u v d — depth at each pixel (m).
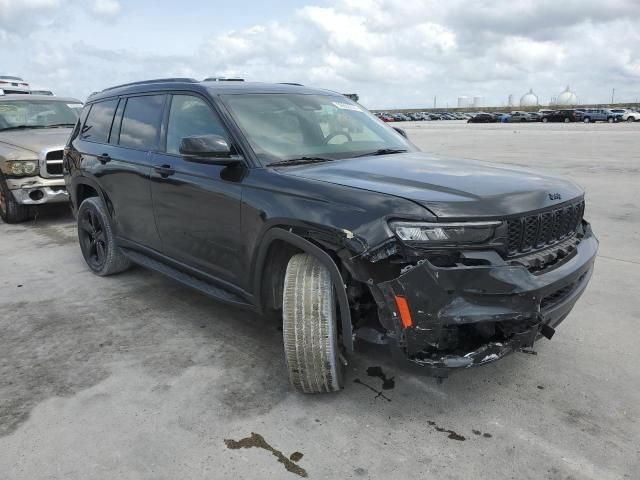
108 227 4.81
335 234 2.57
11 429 2.72
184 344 3.65
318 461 2.45
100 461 2.46
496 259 2.46
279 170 3.11
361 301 2.70
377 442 2.58
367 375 3.20
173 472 2.39
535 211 2.66
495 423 2.72
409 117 90.56
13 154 7.17
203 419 2.78
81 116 5.50
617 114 51.97
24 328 3.95
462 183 2.76
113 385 3.13
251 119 3.50
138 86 4.60
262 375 3.22
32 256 5.93
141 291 4.70
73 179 5.24
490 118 64.31
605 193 9.08
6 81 14.91
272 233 2.92
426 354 2.50
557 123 53.12
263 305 3.21
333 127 3.84
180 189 3.66
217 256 3.46
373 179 2.85
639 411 2.81
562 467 2.39
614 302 4.25
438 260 2.42
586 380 3.12
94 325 3.99
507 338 2.51
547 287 2.52
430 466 2.41
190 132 3.74
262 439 2.61
